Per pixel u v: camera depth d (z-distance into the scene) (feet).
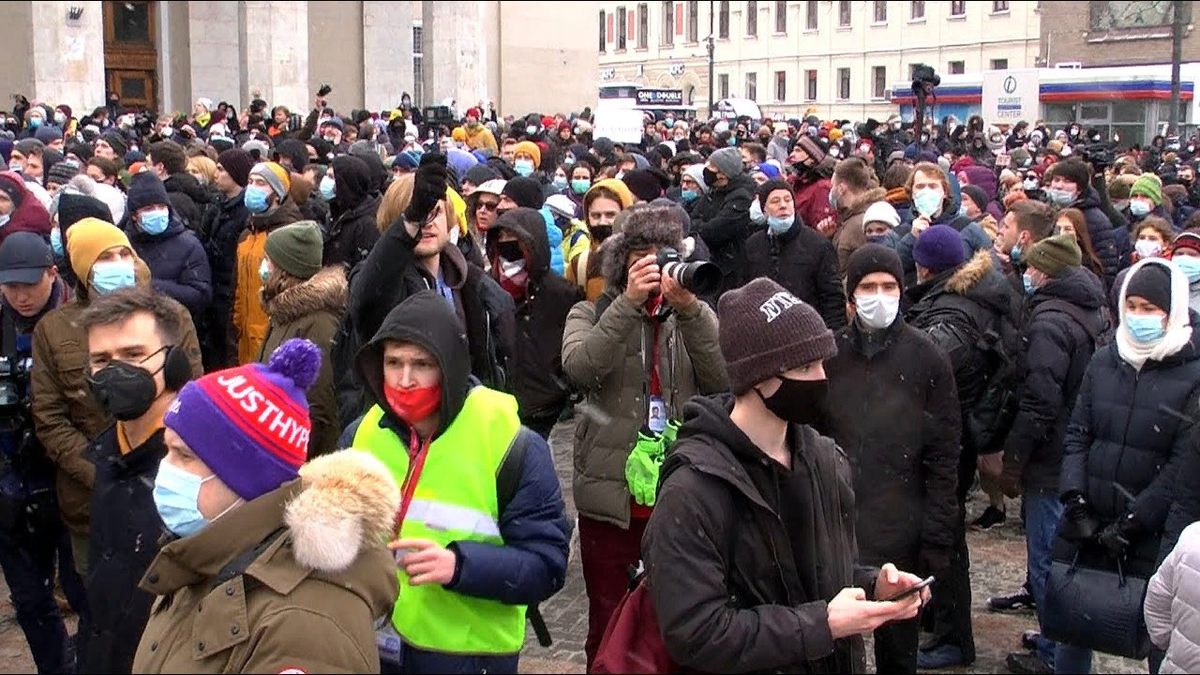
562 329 18.54
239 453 7.85
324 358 14.94
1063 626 14.12
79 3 73.31
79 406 14.56
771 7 172.96
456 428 9.96
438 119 69.10
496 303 14.78
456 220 15.16
